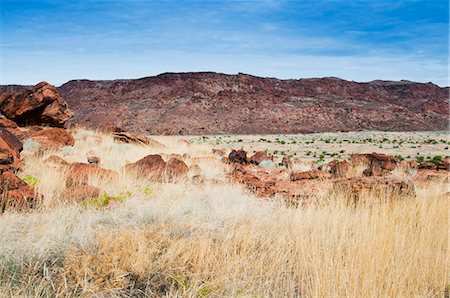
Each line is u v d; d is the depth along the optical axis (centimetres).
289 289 420
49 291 389
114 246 461
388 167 1680
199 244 482
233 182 1027
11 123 1639
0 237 482
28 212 638
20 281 397
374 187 754
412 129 11875
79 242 471
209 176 1188
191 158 1580
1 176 651
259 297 404
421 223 607
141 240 475
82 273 411
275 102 12575
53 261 430
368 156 1731
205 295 400
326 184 945
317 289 390
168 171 1023
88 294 382
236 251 505
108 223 589
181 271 431
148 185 930
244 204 719
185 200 730
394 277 409
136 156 1492
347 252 468
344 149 4666
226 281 418
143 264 426
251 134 10306
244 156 1880
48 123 2169
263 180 1136
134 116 11656
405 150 4462
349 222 618
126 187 858
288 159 1781
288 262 485
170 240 495
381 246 470
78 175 858
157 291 405
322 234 521
